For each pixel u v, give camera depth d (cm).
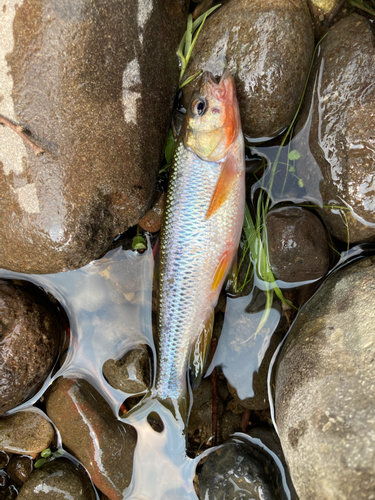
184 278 18
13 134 16
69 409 18
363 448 13
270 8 17
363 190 17
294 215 18
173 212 18
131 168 17
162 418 19
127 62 16
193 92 18
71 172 16
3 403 18
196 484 18
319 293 18
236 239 18
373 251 18
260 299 19
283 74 17
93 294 19
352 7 18
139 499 18
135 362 19
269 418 18
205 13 18
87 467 18
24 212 16
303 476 14
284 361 17
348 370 14
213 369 19
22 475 19
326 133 17
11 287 18
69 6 15
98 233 17
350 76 16
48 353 18
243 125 18
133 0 16
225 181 17
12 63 16
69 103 16
